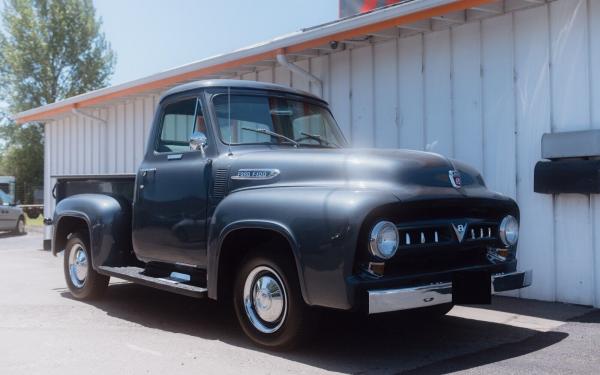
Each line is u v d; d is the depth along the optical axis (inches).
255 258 196.2
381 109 335.3
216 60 385.4
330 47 346.6
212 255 203.2
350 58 350.6
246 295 201.6
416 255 182.2
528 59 276.8
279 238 192.1
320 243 172.7
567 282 264.5
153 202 239.9
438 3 271.6
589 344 205.0
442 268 189.2
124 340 214.2
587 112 258.7
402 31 323.9
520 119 279.7
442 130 308.5
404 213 178.1
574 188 253.9
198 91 232.5
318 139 247.0
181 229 225.9
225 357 191.5
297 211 180.2
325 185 186.9
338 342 208.8
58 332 225.8
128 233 265.9
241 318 203.2
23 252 523.8
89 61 1483.8
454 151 303.7
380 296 168.9
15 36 1435.8
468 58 298.4
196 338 216.7
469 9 282.8
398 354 195.0
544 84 271.9
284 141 234.5
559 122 267.3
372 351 198.1
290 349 193.6
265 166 203.0
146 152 250.8
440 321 239.0
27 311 264.1
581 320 236.7
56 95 1457.9
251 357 191.0
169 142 242.1
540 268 272.8
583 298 259.6
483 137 292.5
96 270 267.3
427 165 190.5
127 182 268.5
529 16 276.2
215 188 214.4
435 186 185.9
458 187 191.9
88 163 567.2
